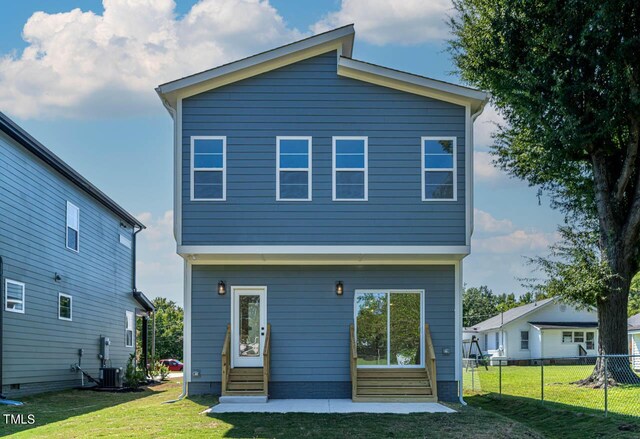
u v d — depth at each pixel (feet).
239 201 50.19
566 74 59.77
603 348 64.54
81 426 38.14
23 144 56.70
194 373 51.60
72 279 69.77
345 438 34.99
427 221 50.31
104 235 81.51
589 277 63.57
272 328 52.11
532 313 142.82
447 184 50.75
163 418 40.63
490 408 53.31
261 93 51.13
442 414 42.65
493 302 261.85
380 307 52.54
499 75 67.00
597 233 68.23
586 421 41.98
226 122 50.78
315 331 52.16
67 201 68.80
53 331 64.13
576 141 60.95
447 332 52.19
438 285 52.65
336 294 52.54
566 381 72.38
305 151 50.78
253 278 52.54
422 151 50.93
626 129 66.03
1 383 52.01
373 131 51.06
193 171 50.34
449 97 51.13
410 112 51.26
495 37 67.46
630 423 39.24
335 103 51.21
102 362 78.43
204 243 49.65
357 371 51.65
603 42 57.82
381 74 50.67
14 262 55.31
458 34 76.23
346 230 50.08
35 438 34.40
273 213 50.08
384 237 50.06
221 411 43.65
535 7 62.13
